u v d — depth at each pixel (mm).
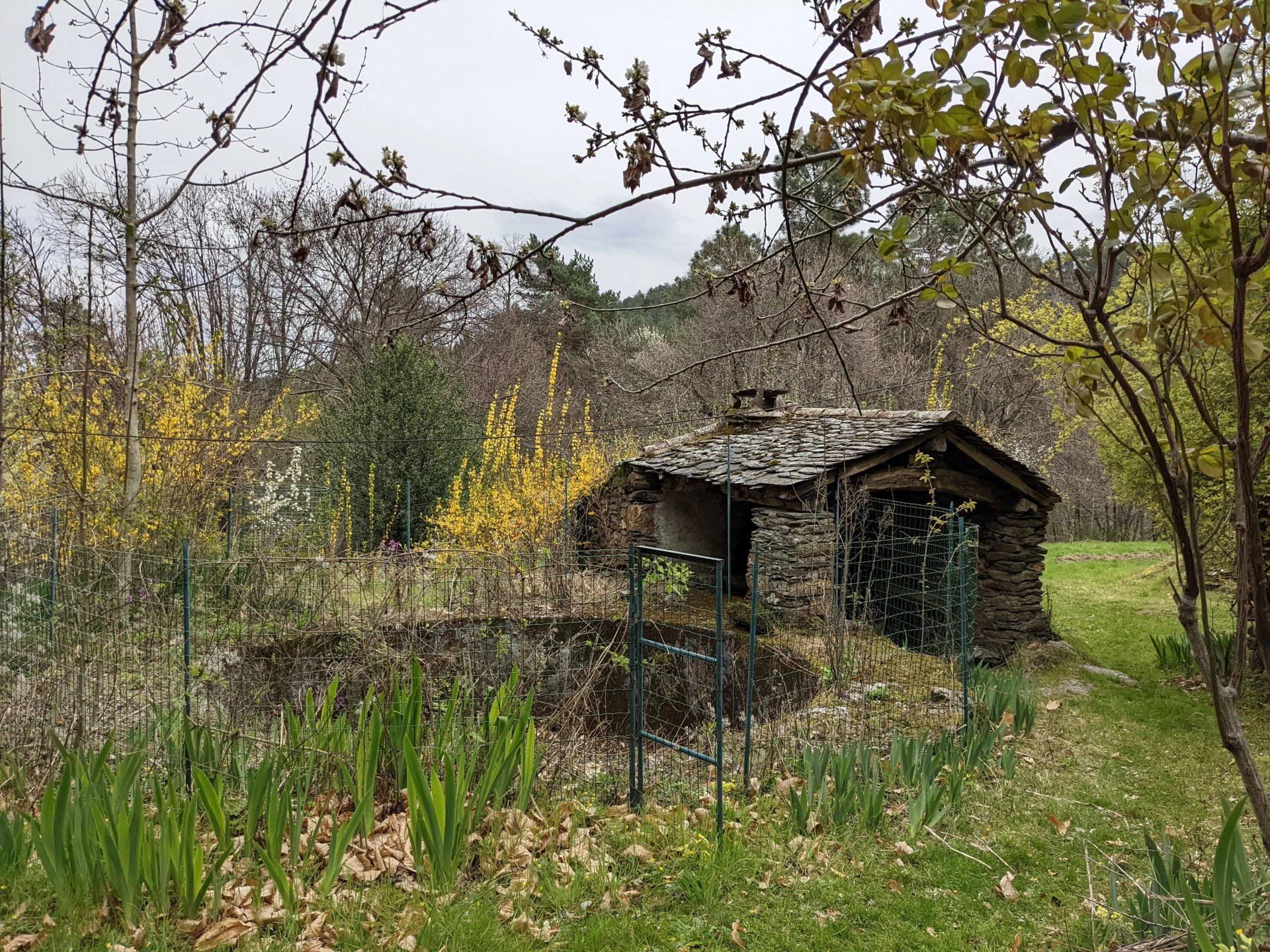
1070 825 5316
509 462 13188
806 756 5270
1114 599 13078
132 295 7895
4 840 3895
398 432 14688
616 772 5582
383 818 4738
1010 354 17969
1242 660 1734
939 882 4539
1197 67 1611
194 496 9586
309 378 21859
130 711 5113
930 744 5734
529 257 2098
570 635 8227
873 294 13445
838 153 1889
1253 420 6926
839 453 8805
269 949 3533
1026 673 7961
